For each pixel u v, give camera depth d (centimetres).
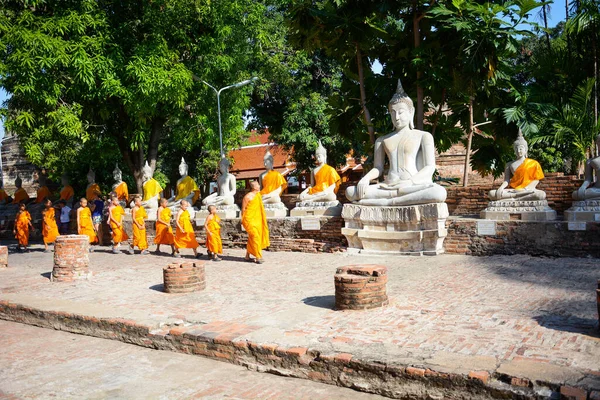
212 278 1183
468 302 822
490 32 1486
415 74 1750
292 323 748
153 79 1808
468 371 517
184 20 2045
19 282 1254
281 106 3122
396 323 718
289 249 1616
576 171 2086
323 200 1692
